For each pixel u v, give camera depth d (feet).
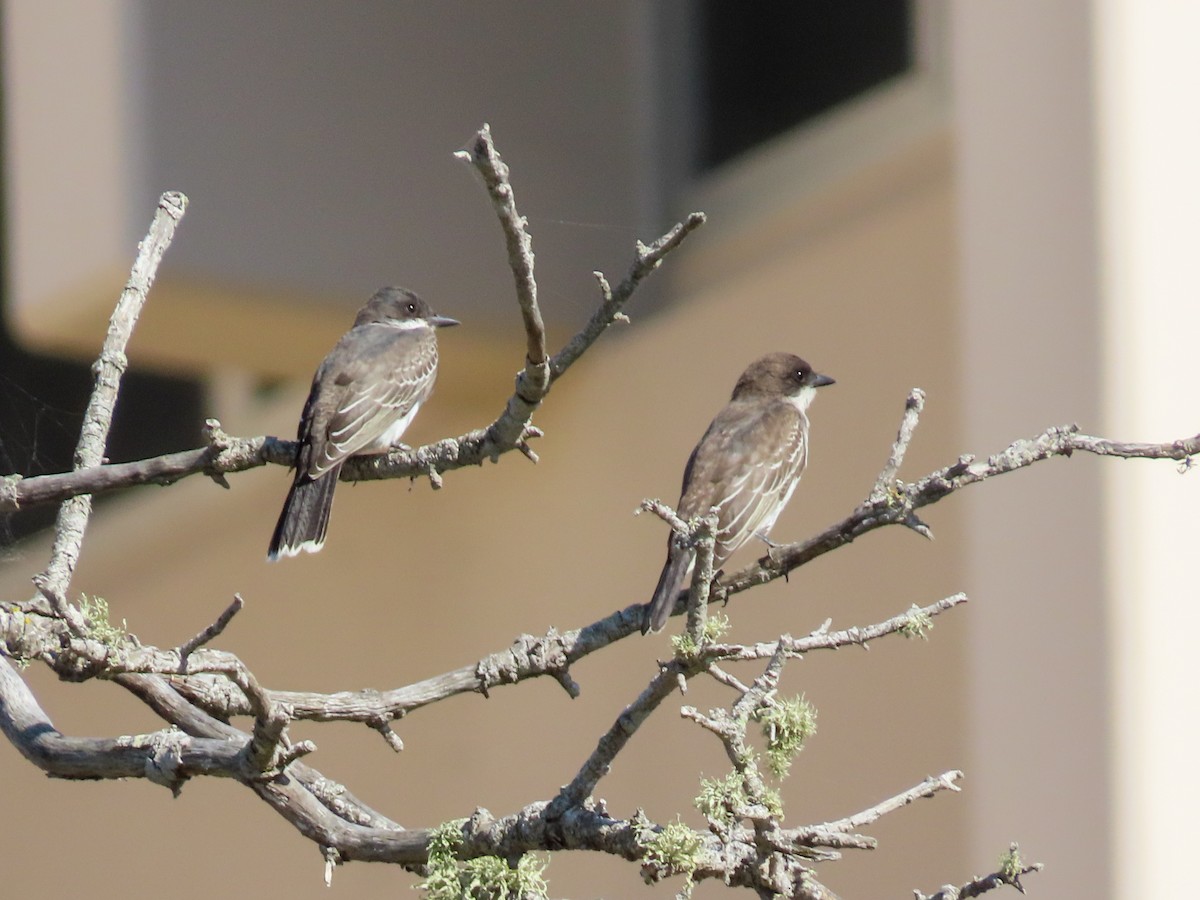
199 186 41.11
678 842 18.86
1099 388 35.19
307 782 26.37
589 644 26.94
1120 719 33.91
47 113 41.32
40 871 65.41
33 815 66.49
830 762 38.75
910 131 40.78
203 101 41.29
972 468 23.88
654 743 43.11
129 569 62.80
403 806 50.55
